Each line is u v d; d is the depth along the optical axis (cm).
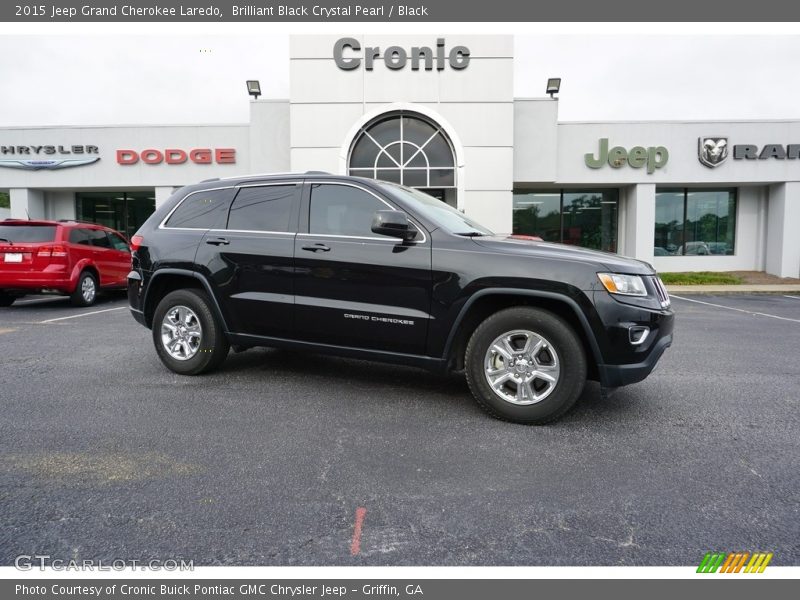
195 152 1714
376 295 397
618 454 315
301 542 224
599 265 350
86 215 1919
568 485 275
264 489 268
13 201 1758
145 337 677
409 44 1498
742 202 1875
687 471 293
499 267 363
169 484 272
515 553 218
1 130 1723
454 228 401
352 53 1505
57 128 1723
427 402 412
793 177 1723
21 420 363
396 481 278
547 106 1666
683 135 1717
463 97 1504
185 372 478
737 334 755
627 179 1725
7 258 938
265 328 441
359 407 398
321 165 1522
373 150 1527
